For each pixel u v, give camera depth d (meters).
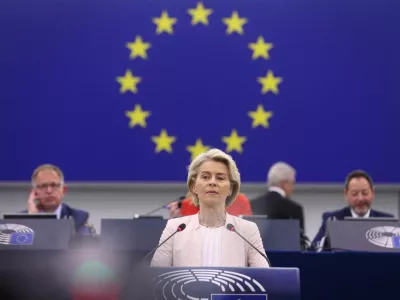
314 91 13.45
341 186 13.27
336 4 13.57
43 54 13.44
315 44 13.52
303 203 13.41
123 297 4.78
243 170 13.24
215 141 13.34
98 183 13.20
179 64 13.56
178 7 13.64
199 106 13.45
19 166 13.15
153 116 13.41
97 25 13.53
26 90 13.34
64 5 13.55
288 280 4.74
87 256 5.66
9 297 5.64
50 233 7.39
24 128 13.25
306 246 8.86
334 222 7.64
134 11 13.59
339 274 6.39
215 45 13.61
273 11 13.60
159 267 4.80
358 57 13.47
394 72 13.45
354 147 13.30
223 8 13.60
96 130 13.34
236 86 13.48
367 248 7.46
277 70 13.50
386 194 13.39
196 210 9.01
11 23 13.48
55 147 13.24
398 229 7.57
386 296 6.36
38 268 5.65
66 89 13.39
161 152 13.33
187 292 4.70
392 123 13.34
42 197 9.52
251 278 4.74
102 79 13.45
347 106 13.41
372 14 13.55
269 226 7.67
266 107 13.42
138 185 13.24
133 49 13.53
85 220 9.77
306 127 13.35
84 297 5.59
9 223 7.45
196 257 5.69
